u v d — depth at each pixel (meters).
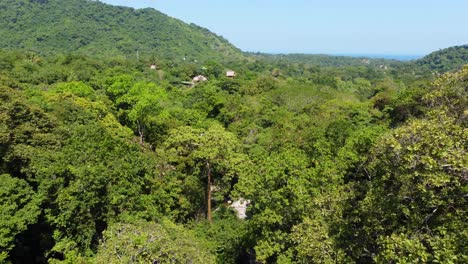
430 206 9.74
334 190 15.07
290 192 16.30
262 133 38.50
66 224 17.06
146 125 36.00
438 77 14.28
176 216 21.22
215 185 26.44
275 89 66.50
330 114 40.62
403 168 9.83
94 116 30.44
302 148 29.92
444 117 10.91
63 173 17.72
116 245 12.92
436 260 8.57
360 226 13.13
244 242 20.58
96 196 17.39
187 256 13.44
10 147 18.41
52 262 15.62
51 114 26.19
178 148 24.45
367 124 34.72
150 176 20.56
